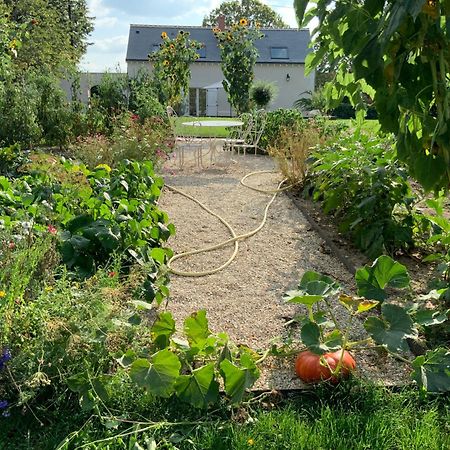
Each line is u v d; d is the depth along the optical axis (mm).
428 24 2234
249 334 3568
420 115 2441
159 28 36125
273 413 2670
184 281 4508
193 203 7242
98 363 2729
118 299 3000
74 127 11961
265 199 7430
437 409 2727
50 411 2602
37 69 15297
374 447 2426
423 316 2971
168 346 2943
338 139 7164
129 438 2461
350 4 2316
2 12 10211
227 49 16422
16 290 2670
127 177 5137
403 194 5008
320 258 5074
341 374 2873
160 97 15633
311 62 3039
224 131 17953
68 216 4035
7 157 7180
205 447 2418
